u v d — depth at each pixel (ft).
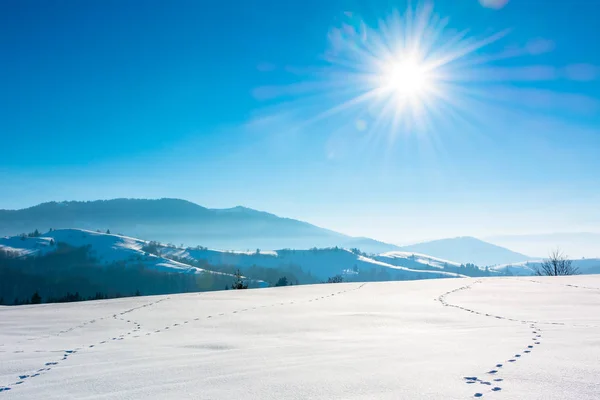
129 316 62.18
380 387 20.63
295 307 66.54
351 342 36.29
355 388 20.79
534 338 31.99
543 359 24.35
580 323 41.24
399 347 31.60
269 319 54.80
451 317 50.98
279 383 22.62
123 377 26.53
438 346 30.86
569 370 21.74
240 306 70.28
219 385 23.17
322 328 46.60
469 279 110.63
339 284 108.88
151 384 24.36
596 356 24.49
